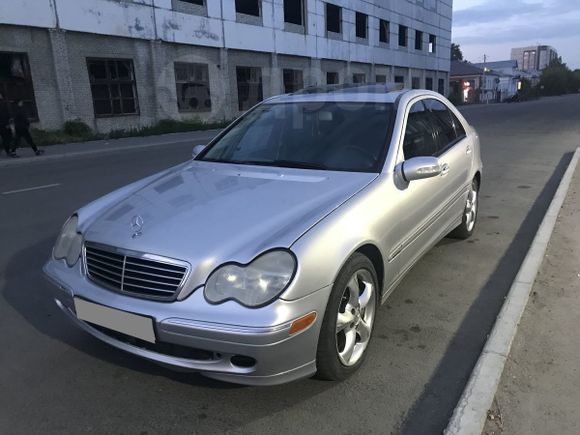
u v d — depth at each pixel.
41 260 5.10
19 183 10.22
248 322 2.35
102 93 21.28
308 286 2.49
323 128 3.93
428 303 3.98
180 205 3.02
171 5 23.25
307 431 2.53
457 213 4.87
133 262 2.63
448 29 56.31
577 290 4.09
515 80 89.75
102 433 2.54
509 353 3.15
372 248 3.05
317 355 2.67
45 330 3.59
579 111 31.86
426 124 4.31
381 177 3.34
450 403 2.75
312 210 2.85
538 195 7.75
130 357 3.21
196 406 2.73
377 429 2.55
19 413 2.70
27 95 18.81
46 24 18.80
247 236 2.62
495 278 4.47
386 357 3.20
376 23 40.19
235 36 26.80
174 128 23.14
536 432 2.49
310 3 32.00
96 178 10.45
